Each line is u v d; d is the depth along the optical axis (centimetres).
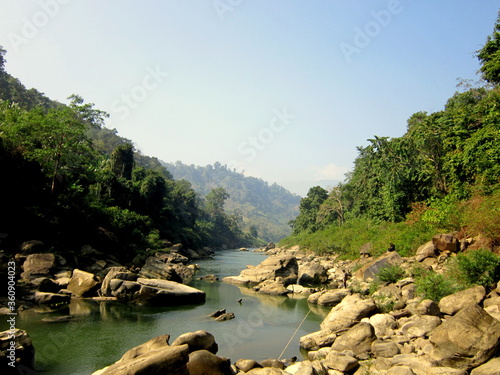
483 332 784
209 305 1986
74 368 1012
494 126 2202
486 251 1291
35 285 1892
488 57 2352
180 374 686
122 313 1700
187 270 3228
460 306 1063
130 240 3959
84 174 3731
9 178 2550
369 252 2952
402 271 1758
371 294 1692
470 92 3616
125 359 777
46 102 9156
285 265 2972
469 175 2488
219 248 10662
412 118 4547
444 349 809
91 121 6147
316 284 2789
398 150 3400
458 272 1324
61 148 3109
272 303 2067
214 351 923
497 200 1756
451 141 2755
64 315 1582
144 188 5675
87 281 2030
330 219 7538
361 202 5388
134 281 2100
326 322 1291
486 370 708
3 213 2397
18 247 2245
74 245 2836
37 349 1145
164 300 1928
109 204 4412
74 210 3002
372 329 1070
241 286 2783
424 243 2216
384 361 895
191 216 8862
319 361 955
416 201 3253
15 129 2906
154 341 827
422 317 1081
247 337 1369
